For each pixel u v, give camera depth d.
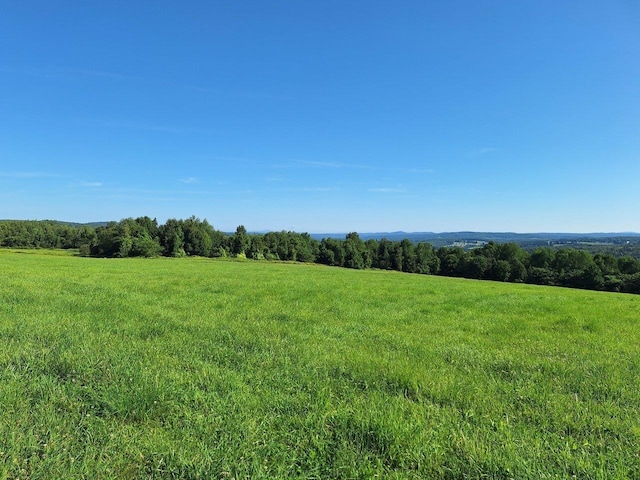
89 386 5.22
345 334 9.68
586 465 3.71
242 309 12.90
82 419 4.32
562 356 8.13
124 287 18.08
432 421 4.57
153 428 4.24
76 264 37.34
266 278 27.20
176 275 26.97
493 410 5.07
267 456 3.76
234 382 5.62
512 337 10.00
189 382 5.54
